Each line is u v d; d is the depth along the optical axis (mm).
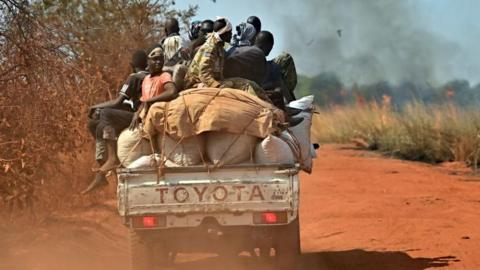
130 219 23172
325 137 94812
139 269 24391
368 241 32469
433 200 43656
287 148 24109
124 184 23094
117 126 25812
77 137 32531
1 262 27031
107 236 33531
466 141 65688
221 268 27531
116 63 44625
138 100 26578
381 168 62062
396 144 75250
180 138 23438
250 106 23531
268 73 29391
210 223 23156
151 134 23812
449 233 33469
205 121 23156
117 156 25500
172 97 24531
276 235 24391
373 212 39594
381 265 27766
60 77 30797
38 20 30328
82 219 35625
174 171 23094
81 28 41656
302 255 29859
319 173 58781
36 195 33156
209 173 23156
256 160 23734
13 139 29375
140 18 48625
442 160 67500
